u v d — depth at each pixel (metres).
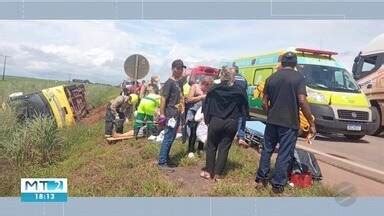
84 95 13.09
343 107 9.58
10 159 8.00
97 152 8.12
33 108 10.16
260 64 10.20
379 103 12.02
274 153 6.34
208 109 5.98
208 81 7.11
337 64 10.18
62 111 11.11
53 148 8.49
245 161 6.87
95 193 5.79
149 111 8.94
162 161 6.48
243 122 7.55
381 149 8.36
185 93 7.67
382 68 12.13
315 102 9.50
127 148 8.09
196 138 7.23
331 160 7.39
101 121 11.38
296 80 5.37
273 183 5.53
